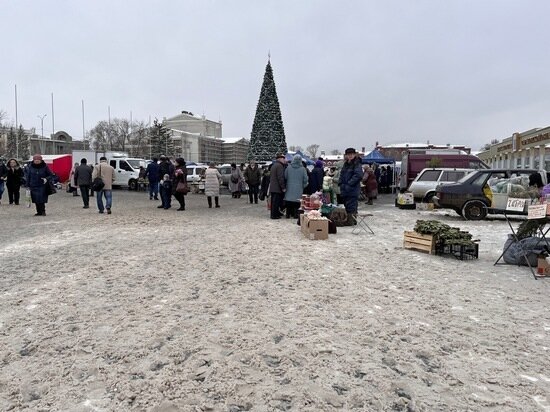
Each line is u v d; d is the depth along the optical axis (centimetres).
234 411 296
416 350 394
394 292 568
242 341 407
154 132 8519
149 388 324
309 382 334
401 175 2294
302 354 381
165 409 297
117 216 1422
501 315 489
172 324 450
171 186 1644
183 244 894
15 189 1836
